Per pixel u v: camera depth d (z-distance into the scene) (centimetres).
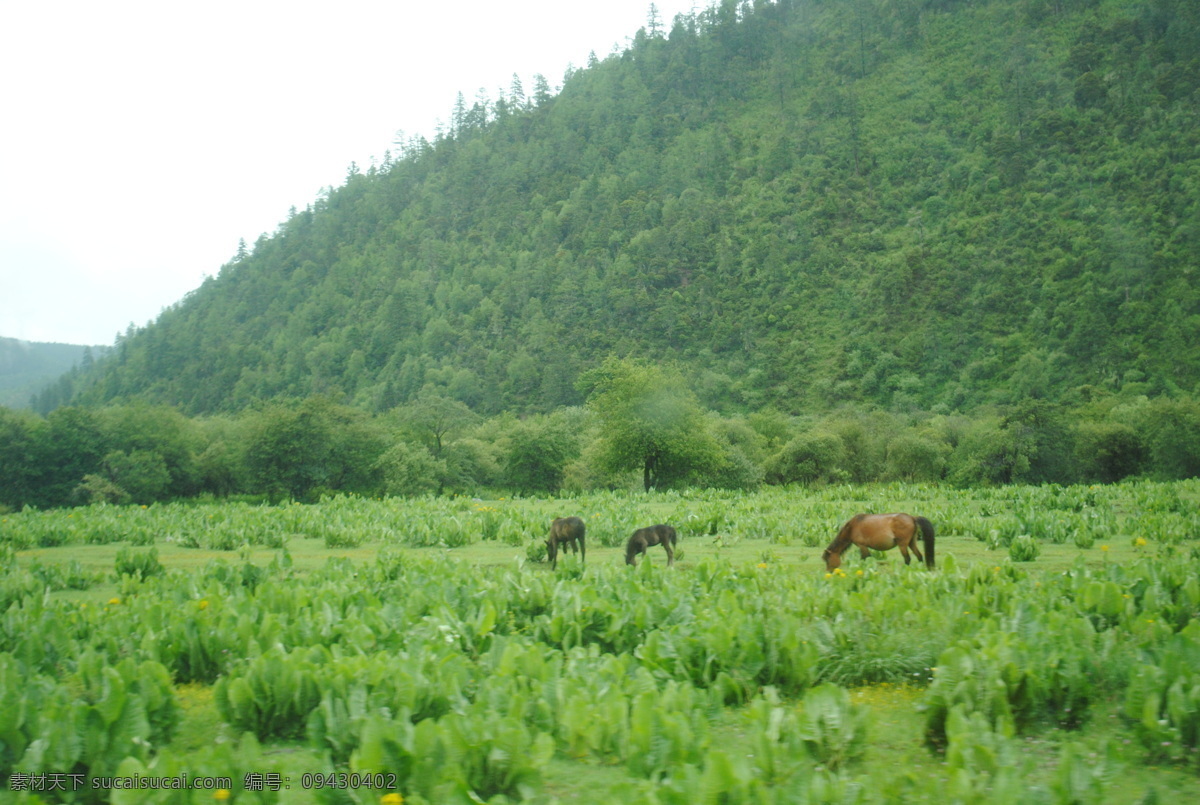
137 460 6012
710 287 16038
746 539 2364
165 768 575
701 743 649
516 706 713
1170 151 14800
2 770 649
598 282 16638
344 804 593
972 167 16888
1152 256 12431
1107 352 10944
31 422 6041
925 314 13575
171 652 923
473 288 18112
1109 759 612
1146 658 812
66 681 880
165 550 2344
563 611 1029
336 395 6944
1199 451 4872
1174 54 17238
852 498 4000
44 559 2162
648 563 1362
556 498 4969
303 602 1132
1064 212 14638
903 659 891
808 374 13225
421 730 616
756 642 852
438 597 1142
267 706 751
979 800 542
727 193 19588
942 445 6019
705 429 5384
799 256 16412
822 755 663
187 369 18950
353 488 6372
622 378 5266
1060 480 5181
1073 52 18338
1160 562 1304
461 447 6950
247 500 6506
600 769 670
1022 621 918
